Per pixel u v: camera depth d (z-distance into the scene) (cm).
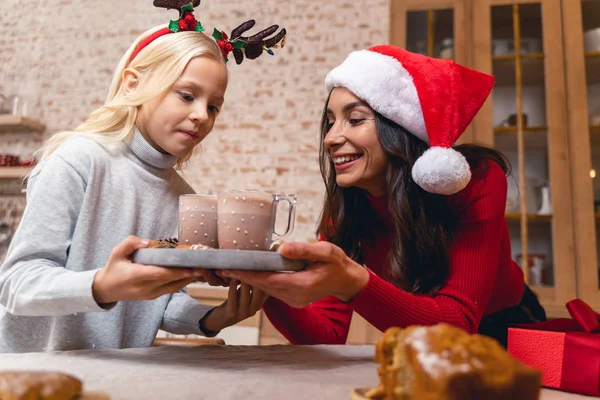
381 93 100
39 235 87
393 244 106
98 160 99
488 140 243
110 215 100
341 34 288
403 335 39
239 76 293
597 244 229
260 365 69
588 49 246
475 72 105
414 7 258
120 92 108
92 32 318
